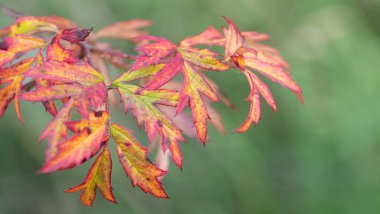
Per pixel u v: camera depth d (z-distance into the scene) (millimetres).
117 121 722
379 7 957
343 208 814
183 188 799
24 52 350
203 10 939
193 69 341
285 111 886
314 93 890
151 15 911
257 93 346
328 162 846
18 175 790
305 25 940
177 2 930
